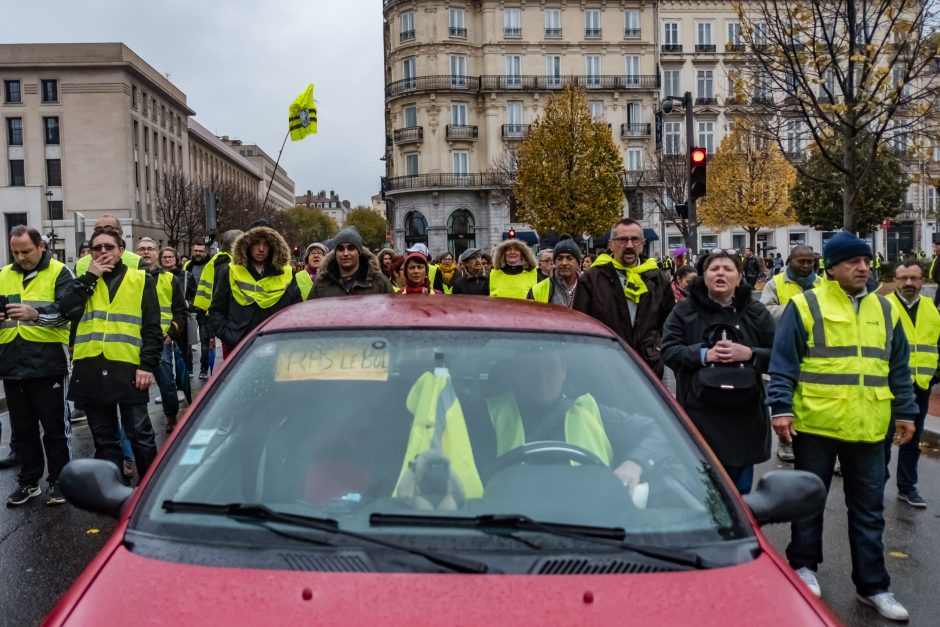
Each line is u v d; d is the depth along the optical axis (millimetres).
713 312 4746
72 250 64562
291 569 2125
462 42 56250
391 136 59625
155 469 2533
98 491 2596
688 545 2301
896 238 60469
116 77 65438
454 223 57375
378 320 3150
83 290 5945
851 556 4727
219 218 62531
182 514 2344
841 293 4414
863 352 4336
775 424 4340
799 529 4605
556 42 56719
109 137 65562
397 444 2684
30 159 65375
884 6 11875
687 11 58500
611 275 6336
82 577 2166
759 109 14914
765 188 42250
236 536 2262
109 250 6031
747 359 4461
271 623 1929
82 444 8414
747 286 4766
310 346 2992
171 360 8969
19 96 65375
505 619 1945
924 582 4789
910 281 6363
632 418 2869
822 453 4430
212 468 2566
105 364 6098
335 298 3568
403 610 1969
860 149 13133
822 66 12414
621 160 44188
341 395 2838
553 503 2490
